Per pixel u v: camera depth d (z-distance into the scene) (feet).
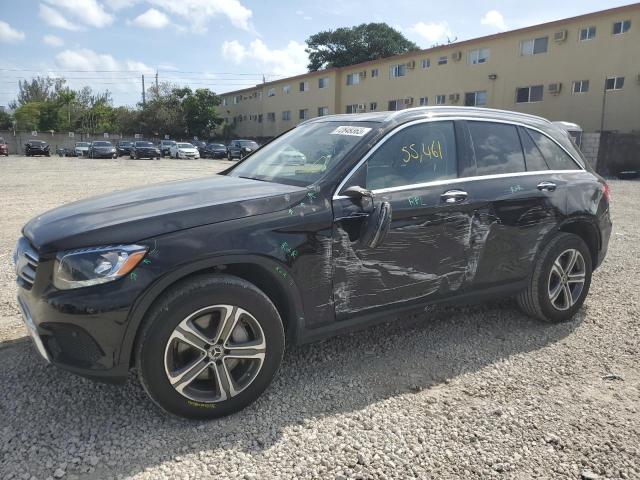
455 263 11.81
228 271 9.57
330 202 10.11
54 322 8.33
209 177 13.12
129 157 139.54
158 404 8.78
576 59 88.89
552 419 9.50
